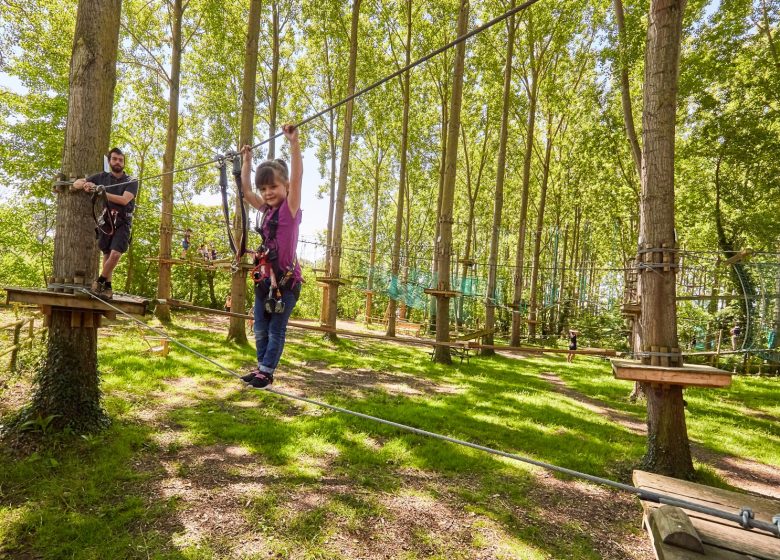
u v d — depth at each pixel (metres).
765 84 16.25
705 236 24.62
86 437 6.62
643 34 12.51
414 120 29.69
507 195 39.31
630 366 6.03
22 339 11.05
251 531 4.87
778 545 2.34
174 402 9.11
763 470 8.08
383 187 44.00
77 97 6.74
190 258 26.55
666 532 2.20
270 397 10.01
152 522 4.94
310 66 28.73
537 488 6.52
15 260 26.64
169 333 17.23
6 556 4.32
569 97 24.20
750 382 17.94
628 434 9.27
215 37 21.50
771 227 18.50
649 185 6.86
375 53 25.50
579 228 37.53
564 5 21.17
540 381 15.32
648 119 6.96
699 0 13.90
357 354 17.95
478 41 23.05
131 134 27.84
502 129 21.83
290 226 3.07
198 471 6.18
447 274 17.59
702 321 23.33
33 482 5.54
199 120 27.14
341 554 4.59
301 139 30.39
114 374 10.46
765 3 16.75
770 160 16.75
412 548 4.80
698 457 8.54
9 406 7.59
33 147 20.62
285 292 3.12
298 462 6.70
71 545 4.48
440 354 17.53
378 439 7.94
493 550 4.88
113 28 7.19
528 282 35.12
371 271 33.06
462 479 6.62
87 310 6.55
